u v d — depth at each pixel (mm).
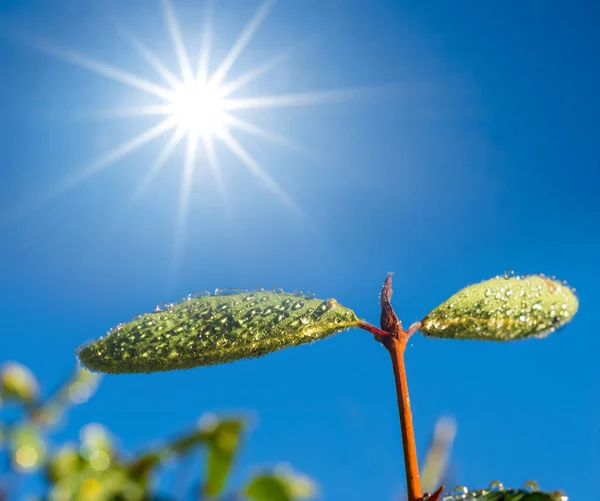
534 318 147
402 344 141
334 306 143
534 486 123
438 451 129
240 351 140
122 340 137
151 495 83
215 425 84
